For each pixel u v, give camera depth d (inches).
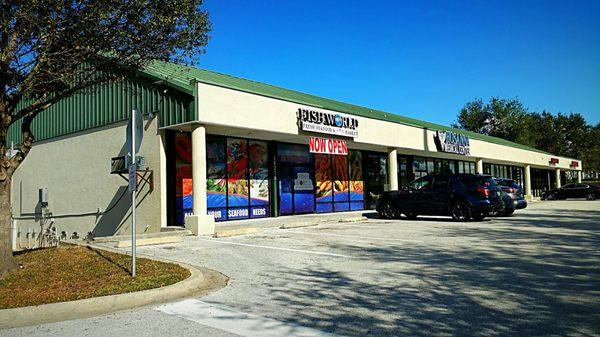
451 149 1081.4
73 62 357.7
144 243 480.7
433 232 542.6
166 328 208.7
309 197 870.4
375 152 1061.1
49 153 805.2
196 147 561.9
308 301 247.9
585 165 3134.8
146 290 264.7
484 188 671.1
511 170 1717.5
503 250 395.2
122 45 373.4
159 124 596.1
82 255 394.3
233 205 721.0
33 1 309.4
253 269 340.2
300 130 690.8
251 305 243.9
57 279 305.7
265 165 784.3
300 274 317.7
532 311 217.5
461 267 325.4
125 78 413.1
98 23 343.0
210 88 567.5
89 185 708.7
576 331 188.5
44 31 335.0
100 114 696.4
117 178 656.4
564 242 438.9
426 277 297.0
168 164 621.0
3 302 249.6
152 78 599.2
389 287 273.3
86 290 270.7
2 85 328.5
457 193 681.0
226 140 717.3
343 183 962.1
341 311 227.0
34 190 836.6
